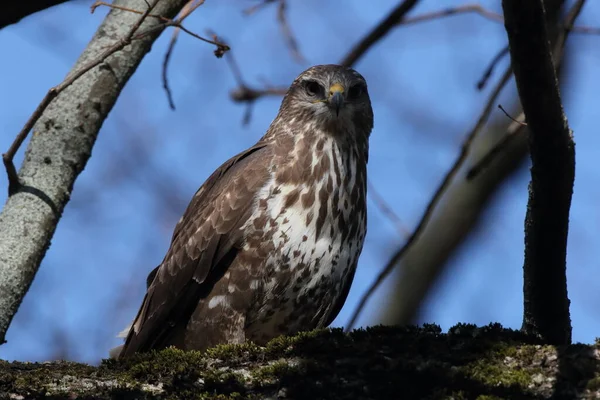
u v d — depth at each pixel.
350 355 7.55
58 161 10.09
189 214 11.84
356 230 11.44
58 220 9.98
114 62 10.51
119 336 12.32
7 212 9.77
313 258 10.97
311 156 11.30
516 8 6.78
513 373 7.02
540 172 7.64
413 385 7.14
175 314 11.34
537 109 7.25
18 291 9.48
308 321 11.18
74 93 10.35
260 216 10.95
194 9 9.80
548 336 8.60
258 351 7.82
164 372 7.59
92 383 7.48
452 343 7.61
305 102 11.97
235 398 7.25
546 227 7.95
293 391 7.26
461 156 10.88
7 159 9.52
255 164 11.24
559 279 8.29
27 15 6.73
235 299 10.98
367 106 12.30
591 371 6.88
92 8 9.81
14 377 7.46
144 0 10.59
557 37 11.37
